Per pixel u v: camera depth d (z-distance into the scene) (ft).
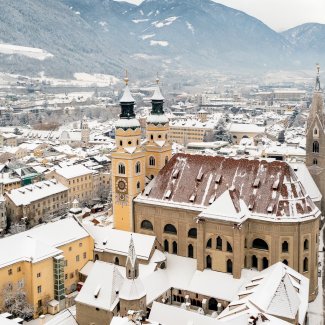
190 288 447.42
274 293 350.02
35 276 435.94
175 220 492.54
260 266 452.76
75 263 485.56
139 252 471.62
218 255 454.81
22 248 445.37
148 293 426.10
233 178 477.77
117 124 513.04
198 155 509.76
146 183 540.93
